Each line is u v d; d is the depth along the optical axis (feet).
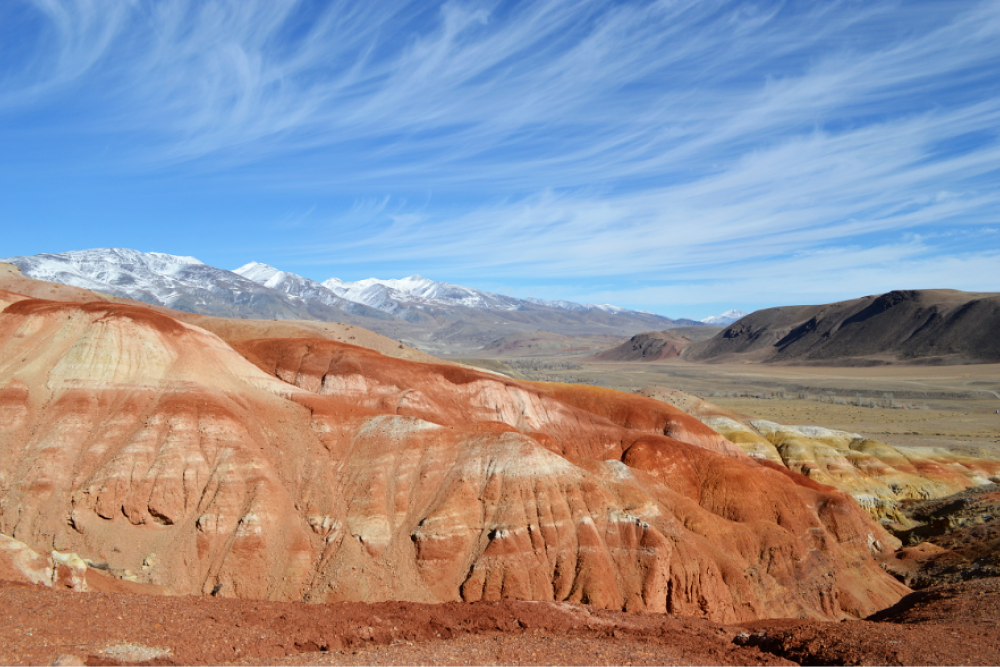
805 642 106.63
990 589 133.90
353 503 172.76
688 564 175.73
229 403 184.55
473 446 187.83
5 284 374.22
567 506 178.70
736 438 348.18
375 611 115.96
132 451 161.48
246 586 151.74
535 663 89.92
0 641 78.02
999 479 341.21
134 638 86.63
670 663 94.07
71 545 149.07
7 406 168.14
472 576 163.32
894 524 286.46
